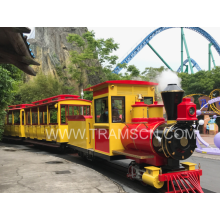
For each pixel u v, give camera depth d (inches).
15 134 722.8
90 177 257.8
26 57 229.1
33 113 606.5
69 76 1539.1
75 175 266.4
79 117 385.7
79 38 1273.4
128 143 263.7
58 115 467.2
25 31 181.3
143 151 245.4
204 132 1101.1
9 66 534.0
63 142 467.2
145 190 233.3
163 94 227.0
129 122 281.3
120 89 281.1
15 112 731.4
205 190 232.8
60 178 252.7
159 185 210.4
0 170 291.1
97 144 317.1
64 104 475.2
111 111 275.1
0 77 398.0
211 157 434.6
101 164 375.2
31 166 316.5
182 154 211.5
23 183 232.8
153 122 243.0
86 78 1449.3
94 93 320.8
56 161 355.3
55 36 1747.0
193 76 1418.6
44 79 1209.4
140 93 293.9
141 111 266.1
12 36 191.0
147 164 243.0
